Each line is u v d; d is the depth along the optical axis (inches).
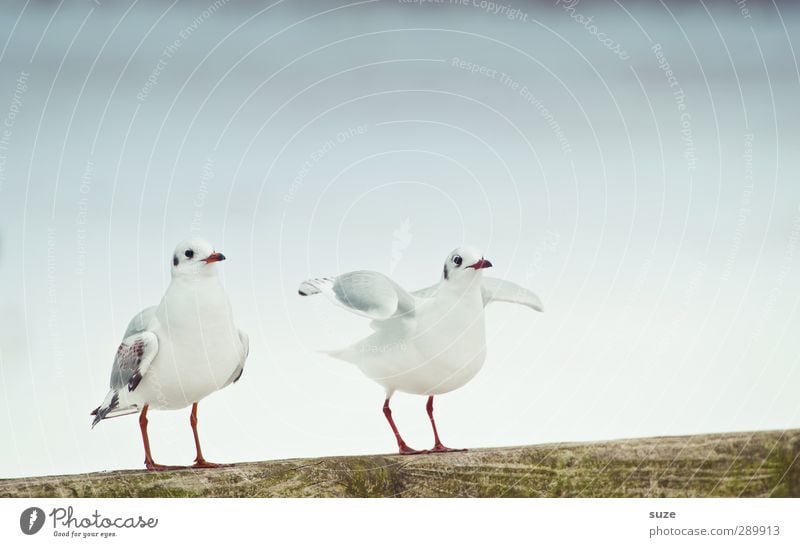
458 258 255.3
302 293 273.4
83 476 243.1
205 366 247.4
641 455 250.1
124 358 247.8
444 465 242.8
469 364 261.6
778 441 253.4
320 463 240.1
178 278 245.9
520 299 292.8
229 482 236.1
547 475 244.8
